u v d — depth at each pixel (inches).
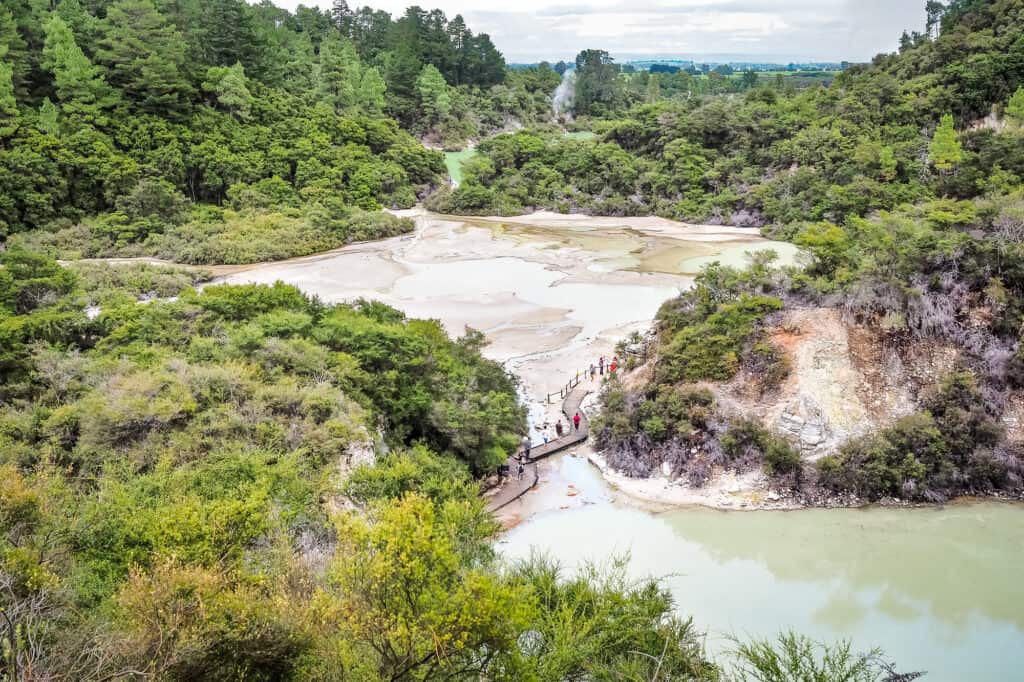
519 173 4431.6
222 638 521.7
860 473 1306.6
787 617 982.4
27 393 1344.7
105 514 762.2
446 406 1407.5
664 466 1430.9
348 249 3361.2
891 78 4018.2
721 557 1143.6
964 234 1550.2
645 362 1728.6
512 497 1354.6
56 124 3297.2
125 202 3206.2
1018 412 1378.0
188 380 1230.3
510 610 558.6
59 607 582.2
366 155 4271.7
